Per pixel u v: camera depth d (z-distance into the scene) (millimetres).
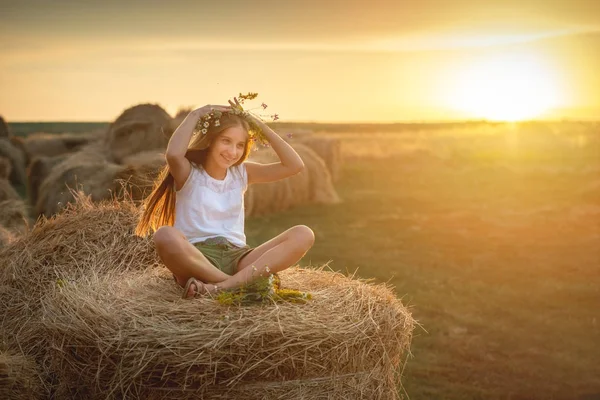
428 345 5766
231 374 2697
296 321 2801
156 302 3018
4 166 11734
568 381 5105
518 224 11570
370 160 24797
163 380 2705
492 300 7102
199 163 3664
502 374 5207
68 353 2873
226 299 2959
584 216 12273
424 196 15469
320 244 9727
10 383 2965
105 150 12078
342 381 2812
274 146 3744
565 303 7062
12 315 3627
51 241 3961
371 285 3391
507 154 27047
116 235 3973
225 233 3598
